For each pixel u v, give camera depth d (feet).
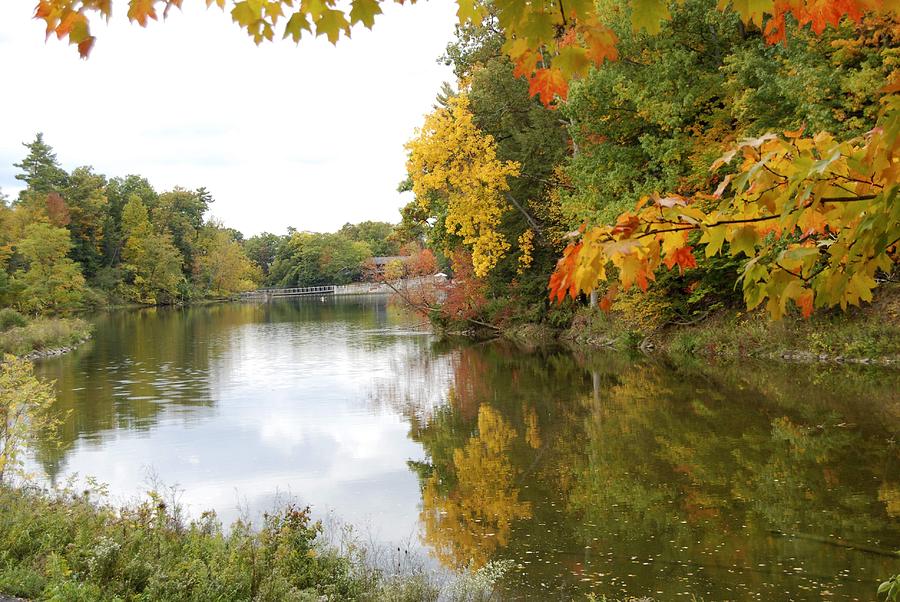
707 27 65.00
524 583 21.31
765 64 57.41
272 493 32.32
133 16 6.59
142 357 90.94
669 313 75.97
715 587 20.29
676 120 62.49
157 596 16.60
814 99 50.08
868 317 59.31
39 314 160.45
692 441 37.52
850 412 41.04
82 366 82.12
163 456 39.65
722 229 7.82
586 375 62.75
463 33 93.91
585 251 7.58
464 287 108.17
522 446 39.37
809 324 62.75
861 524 24.47
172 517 25.26
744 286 8.20
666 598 19.74
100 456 39.83
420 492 31.89
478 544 24.86
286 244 406.00
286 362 83.35
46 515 22.21
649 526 25.66
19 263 193.57
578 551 23.72
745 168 8.03
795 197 7.62
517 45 6.64
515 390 57.77
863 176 7.42
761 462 32.83
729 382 53.42
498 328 106.01
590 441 39.27
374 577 21.04
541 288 97.91
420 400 55.98
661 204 7.65
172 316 194.18
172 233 307.78
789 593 19.65
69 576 17.21
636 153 71.51
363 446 41.42
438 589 20.88
